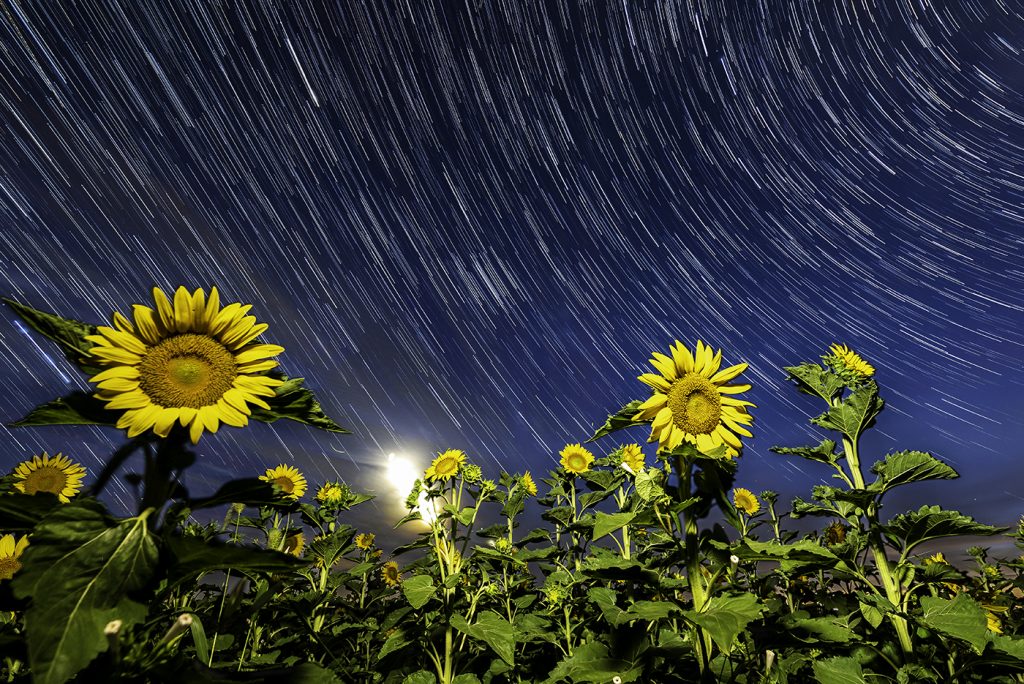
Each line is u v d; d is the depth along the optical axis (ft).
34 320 3.00
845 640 5.13
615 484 9.18
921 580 6.82
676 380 4.94
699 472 4.64
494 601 8.15
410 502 7.46
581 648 5.37
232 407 3.11
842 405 6.61
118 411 3.06
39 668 2.19
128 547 2.54
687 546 4.50
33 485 6.00
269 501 3.01
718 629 3.78
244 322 3.34
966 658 5.42
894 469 5.88
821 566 5.73
